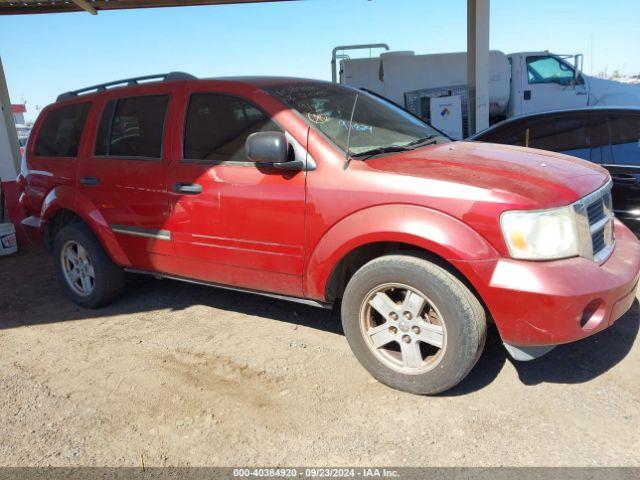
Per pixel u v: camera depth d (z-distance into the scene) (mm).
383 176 3201
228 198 3764
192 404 3332
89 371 3812
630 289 3094
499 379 3402
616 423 2910
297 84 4082
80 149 4781
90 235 4762
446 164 3344
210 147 3949
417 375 3207
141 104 4387
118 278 4875
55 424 3211
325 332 4223
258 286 3883
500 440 2836
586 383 3299
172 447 2947
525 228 2848
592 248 3088
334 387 3430
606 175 3662
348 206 3268
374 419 3082
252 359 3846
